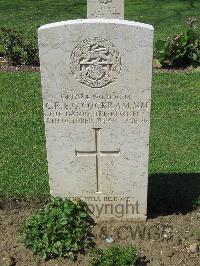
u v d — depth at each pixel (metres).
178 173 2.27
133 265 1.67
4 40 3.88
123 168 1.84
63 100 1.73
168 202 2.06
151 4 6.09
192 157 2.42
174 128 2.74
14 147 2.53
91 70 1.68
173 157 2.42
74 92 1.72
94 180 1.87
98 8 3.62
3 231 1.88
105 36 1.63
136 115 1.75
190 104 3.06
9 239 1.84
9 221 1.94
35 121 2.83
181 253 1.77
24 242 1.79
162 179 2.22
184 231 1.87
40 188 2.15
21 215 1.98
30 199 2.09
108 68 1.67
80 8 5.92
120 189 1.88
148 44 1.63
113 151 1.82
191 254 1.77
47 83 1.71
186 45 3.72
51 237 1.75
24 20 5.39
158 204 2.06
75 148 1.82
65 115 1.76
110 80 1.69
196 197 2.08
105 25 1.61
